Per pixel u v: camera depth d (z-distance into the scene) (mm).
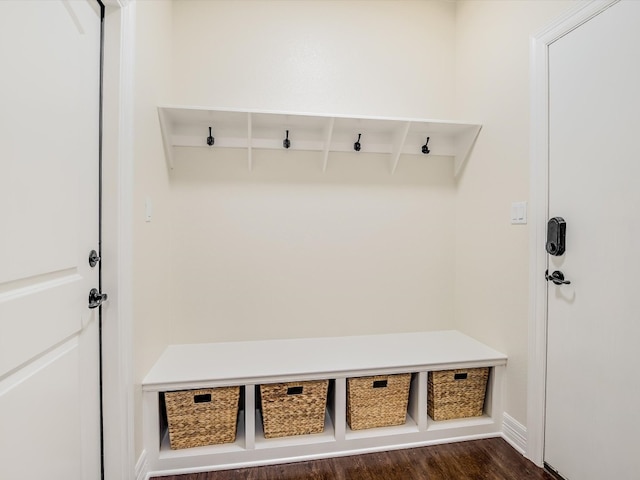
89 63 1188
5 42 785
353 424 1786
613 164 1284
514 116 1784
